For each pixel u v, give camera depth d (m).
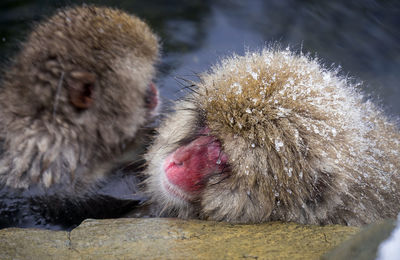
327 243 1.04
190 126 1.18
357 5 1.64
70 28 1.26
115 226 1.09
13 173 1.24
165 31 1.54
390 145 1.20
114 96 1.27
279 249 1.03
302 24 1.60
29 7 1.48
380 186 1.16
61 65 1.24
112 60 1.26
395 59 1.54
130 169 1.28
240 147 1.11
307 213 1.13
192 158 1.16
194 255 1.02
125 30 1.28
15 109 1.24
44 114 1.24
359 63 1.52
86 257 1.03
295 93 1.12
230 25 1.58
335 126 1.12
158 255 1.03
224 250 1.03
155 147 1.23
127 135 1.29
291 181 1.11
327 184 1.12
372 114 1.22
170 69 1.45
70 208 1.24
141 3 1.59
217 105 1.13
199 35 1.55
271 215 1.12
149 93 1.33
